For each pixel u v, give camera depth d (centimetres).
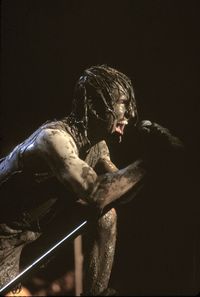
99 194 393
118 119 419
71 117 425
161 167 400
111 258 456
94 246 451
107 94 415
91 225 434
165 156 401
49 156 403
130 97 422
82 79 424
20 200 426
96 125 421
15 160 420
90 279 453
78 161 401
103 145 451
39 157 409
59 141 404
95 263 451
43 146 405
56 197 427
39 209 429
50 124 418
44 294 786
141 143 412
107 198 394
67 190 425
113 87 416
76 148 414
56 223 435
